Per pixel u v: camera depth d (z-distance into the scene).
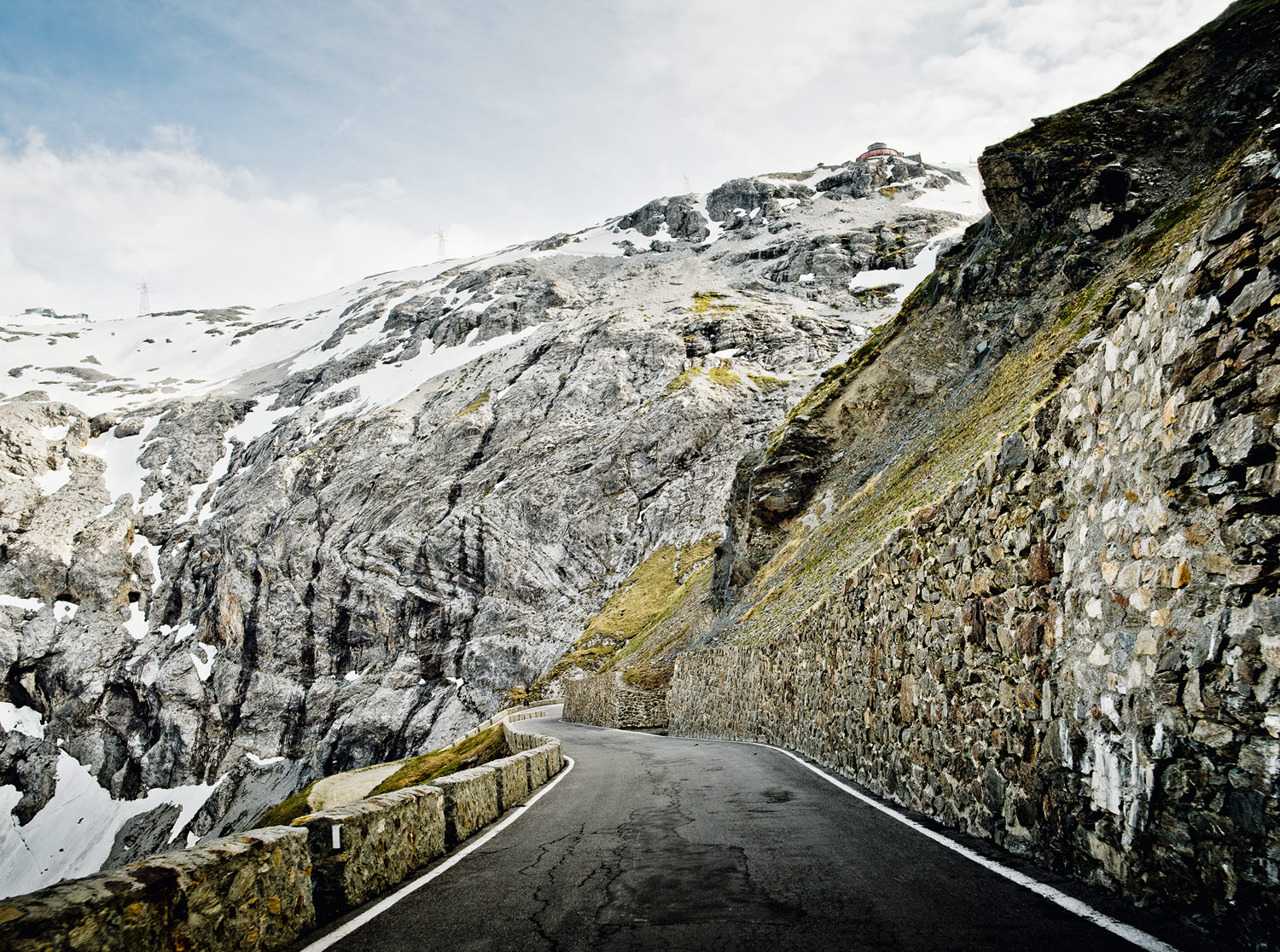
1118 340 5.61
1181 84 30.59
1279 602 3.81
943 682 8.19
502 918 5.39
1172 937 4.12
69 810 97.81
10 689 109.62
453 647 88.31
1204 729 4.24
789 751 16.67
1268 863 3.77
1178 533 4.57
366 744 85.38
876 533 25.50
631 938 4.77
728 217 193.88
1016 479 6.84
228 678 101.00
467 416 111.19
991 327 33.31
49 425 152.25
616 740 29.08
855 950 4.26
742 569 43.53
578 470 94.75
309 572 103.94
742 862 6.77
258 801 88.31
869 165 194.62
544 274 177.62
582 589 85.44
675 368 107.94
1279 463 3.89
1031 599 6.41
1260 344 4.11
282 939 5.02
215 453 147.75
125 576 120.38
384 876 6.50
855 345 112.69
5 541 125.00
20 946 3.26
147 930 3.99
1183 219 23.03
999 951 4.07
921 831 7.60
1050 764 5.93
